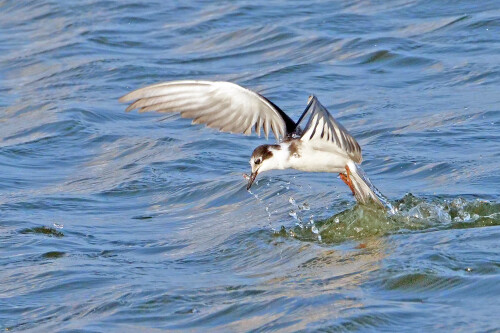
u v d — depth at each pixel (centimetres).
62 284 1192
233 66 2416
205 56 2514
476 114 1847
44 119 2098
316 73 2267
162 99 1244
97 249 1348
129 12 2959
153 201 1591
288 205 1470
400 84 2136
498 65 2139
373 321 965
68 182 1728
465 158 1611
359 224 1319
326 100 2069
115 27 2833
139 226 1460
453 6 2628
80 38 2745
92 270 1238
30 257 1314
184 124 2038
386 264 1127
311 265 1186
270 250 1275
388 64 2275
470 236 1215
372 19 2622
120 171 1762
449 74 2141
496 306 973
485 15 2497
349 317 975
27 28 2950
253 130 1927
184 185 1638
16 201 1598
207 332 1000
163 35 2738
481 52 2259
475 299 999
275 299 1062
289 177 1619
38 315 1100
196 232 1401
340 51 2392
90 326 1039
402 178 1568
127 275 1215
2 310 1123
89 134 1992
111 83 2358
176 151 1841
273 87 2188
